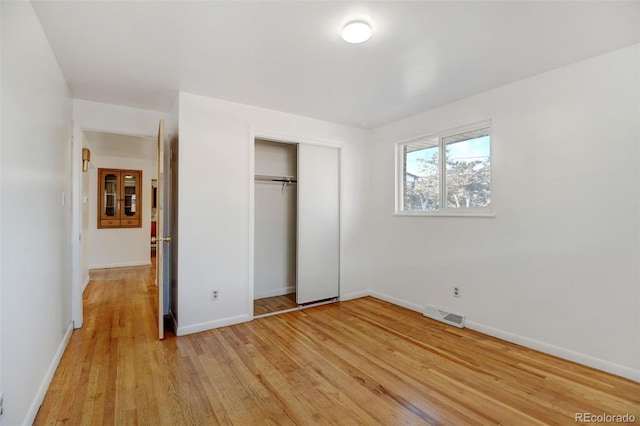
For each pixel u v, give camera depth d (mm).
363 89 2973
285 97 3164
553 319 2566
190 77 2689
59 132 2496
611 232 2275
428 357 2541
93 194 6309
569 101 2479
